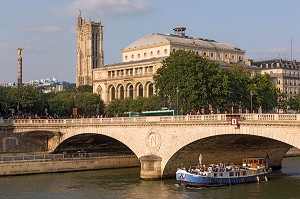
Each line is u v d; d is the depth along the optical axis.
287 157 126.19
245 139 80.75
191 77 115.00
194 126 79.69
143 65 186.62
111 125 96.62
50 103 161.75
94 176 92.50
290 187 77.88
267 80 145.38
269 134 68.69
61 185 82.75
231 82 123.25
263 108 143.00
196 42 196.75
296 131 65.12
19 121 112.50
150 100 152.12
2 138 110.69
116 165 105.19
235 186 79.38
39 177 91.81
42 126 110.88
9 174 93.31
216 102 118.19
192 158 87.69
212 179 78.75
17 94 141.25
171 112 107.44
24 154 108.12
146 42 198.38
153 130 87.31
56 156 101.75
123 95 198.25
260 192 74.00
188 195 72.12
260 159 88.19
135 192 75.25
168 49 186.38
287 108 174.12
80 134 105.56
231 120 72.62
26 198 72.56
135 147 91.25
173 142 83.62
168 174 86.62
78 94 185.12
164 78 120.88
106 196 72.88
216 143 82.75
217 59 198.62
